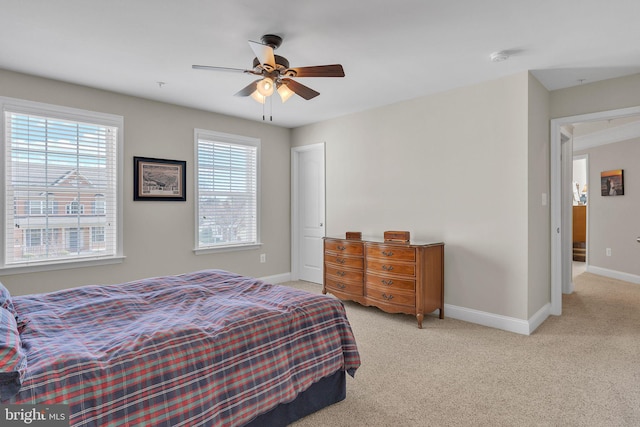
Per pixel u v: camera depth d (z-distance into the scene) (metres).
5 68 3.14
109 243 3.79
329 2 2.15
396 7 2.20
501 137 3.42
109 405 1.31
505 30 2.50
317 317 2.08
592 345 3.02
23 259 3.29
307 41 2.67
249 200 5.09
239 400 1.63
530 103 3.30
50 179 3.43
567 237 4.74
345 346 2.15
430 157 3.94
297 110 4.57
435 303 3.69
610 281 5.52
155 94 3.88
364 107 4.44
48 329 1.69
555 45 2.73
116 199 3.81
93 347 1.48
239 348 1.70
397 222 4.26
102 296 2.26
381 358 2.79
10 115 3.22
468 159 3.65
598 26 2.43
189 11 2.24
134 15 2.29
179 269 4.33
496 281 3.47
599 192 6.04
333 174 4.99
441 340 3.16
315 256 5.38
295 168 5.55
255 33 2.54
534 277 3.44
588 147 6.21
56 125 3.46
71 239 3.56
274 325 1.87
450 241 3.80
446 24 2.42
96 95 3.67
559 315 3.83
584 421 1.96
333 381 2.15
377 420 1.99
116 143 3.82
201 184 4.56
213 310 1.99
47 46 2.72
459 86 3.68
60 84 3.46
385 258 3.76
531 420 1.97
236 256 4.91
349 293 4.18
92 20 2.35
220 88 3.69
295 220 5.57
